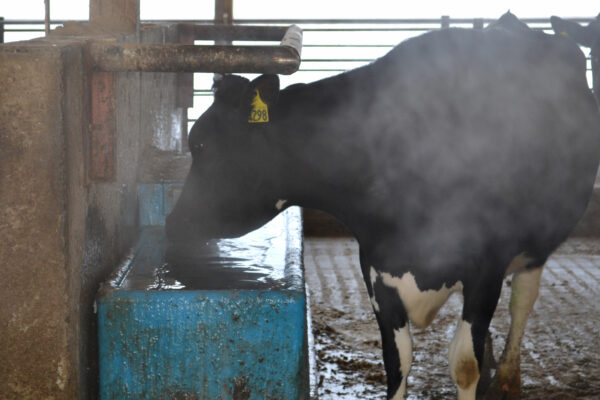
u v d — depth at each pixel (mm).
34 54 2072
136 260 3025
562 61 2840
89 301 2477
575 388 3268
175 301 2443
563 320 4230
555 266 5449
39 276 2160
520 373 3246
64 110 2107
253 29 5699
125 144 3264
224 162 2664
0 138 2104
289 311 2451
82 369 2348
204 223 2793
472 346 2525
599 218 6238
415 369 3523
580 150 2852
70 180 2188
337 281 5102
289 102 2621
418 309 2561
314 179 2648
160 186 3701
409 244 2516
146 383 2477
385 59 2674
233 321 2457
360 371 3496
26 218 2137
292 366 2477
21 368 2205
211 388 2488
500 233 2533
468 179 2482
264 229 3662
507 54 2648
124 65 2318
